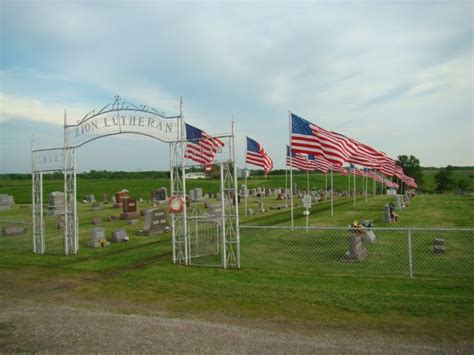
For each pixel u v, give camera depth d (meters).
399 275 10.70
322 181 81.88
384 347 6.16
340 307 8.19
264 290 9.62
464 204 36.44
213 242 16.53
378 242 15.66
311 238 17.41
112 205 39.06
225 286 10.12
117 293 9.88
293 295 9.12
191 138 13.36
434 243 14.09
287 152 25.00
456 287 9.41
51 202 31.41
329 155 16.47
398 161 82.19
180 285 10.39
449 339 6.45
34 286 10.82
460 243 15.13
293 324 7.31
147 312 8.30
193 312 8.20
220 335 6.82
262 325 7.30
